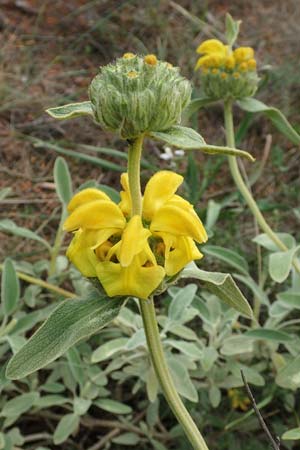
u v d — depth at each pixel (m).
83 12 0.75
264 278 0.44
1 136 0.61
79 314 0.25
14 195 0.56
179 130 0.23
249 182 0.54
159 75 0.23
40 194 0.56
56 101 0.64
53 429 0.41
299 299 0.38
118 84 0.23
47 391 0.41
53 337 0.24
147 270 0.23
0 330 0.38
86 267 0.24
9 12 0.75
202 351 0.38
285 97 0.65
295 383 0.34
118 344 0.37
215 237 0.51
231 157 0.42
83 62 0.70
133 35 0.73
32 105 0.64
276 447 0.29
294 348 0.39
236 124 0.65
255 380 0.38
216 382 0.39
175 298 0.38
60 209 0.55
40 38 0.72
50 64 0.69
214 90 0.41
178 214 0.24
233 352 0.38
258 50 0.72
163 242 0.24
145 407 0.41
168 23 0.74
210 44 0.41
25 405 0.35
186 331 0.39
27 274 0.46
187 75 0.68
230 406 0.42
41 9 0.75
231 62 0.40
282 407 0.41
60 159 0.45
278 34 0.75
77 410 0.36
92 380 0.38
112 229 0.24
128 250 0.23
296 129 0.60
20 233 0.44
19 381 0.41
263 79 0.64
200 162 0.61
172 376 0.35
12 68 0.68
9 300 0.38
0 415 0.35
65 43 0.72
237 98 0.42
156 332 0.26
